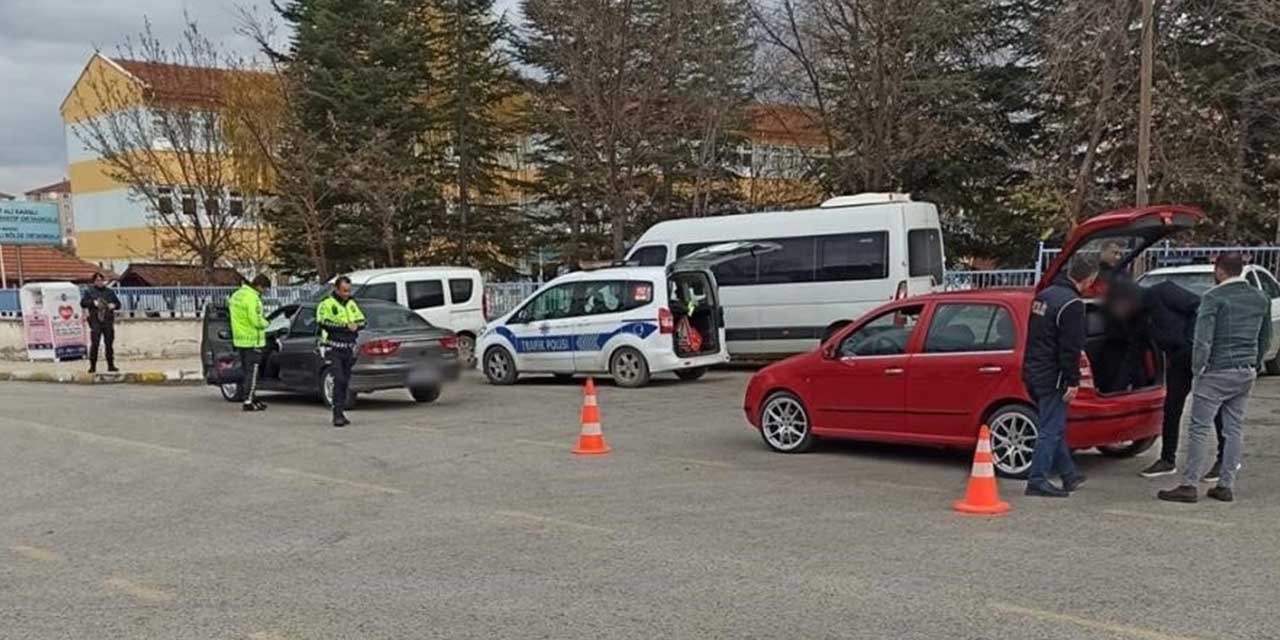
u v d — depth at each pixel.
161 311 29.53
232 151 36.38
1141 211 7.27
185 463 9.59
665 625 4.72
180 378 19.39
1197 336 6.93
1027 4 26.53
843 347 9.19
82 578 5.77
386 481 8.49
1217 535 6.14
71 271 47.22
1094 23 22.02
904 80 24.97
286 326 14.83
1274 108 22.94
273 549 6.31
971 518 6.71
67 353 23.91
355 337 12.25
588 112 27.59
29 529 7.06
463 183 34.91
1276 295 14.62
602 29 26.56
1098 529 6.34
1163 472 7.96
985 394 8.13
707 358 15.62
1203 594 5.02
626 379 15.34
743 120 29.59
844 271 16.09
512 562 5.87
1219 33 23.06
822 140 29.36
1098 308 7.90
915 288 15.89
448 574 5.65
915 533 6.34
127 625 4.91
